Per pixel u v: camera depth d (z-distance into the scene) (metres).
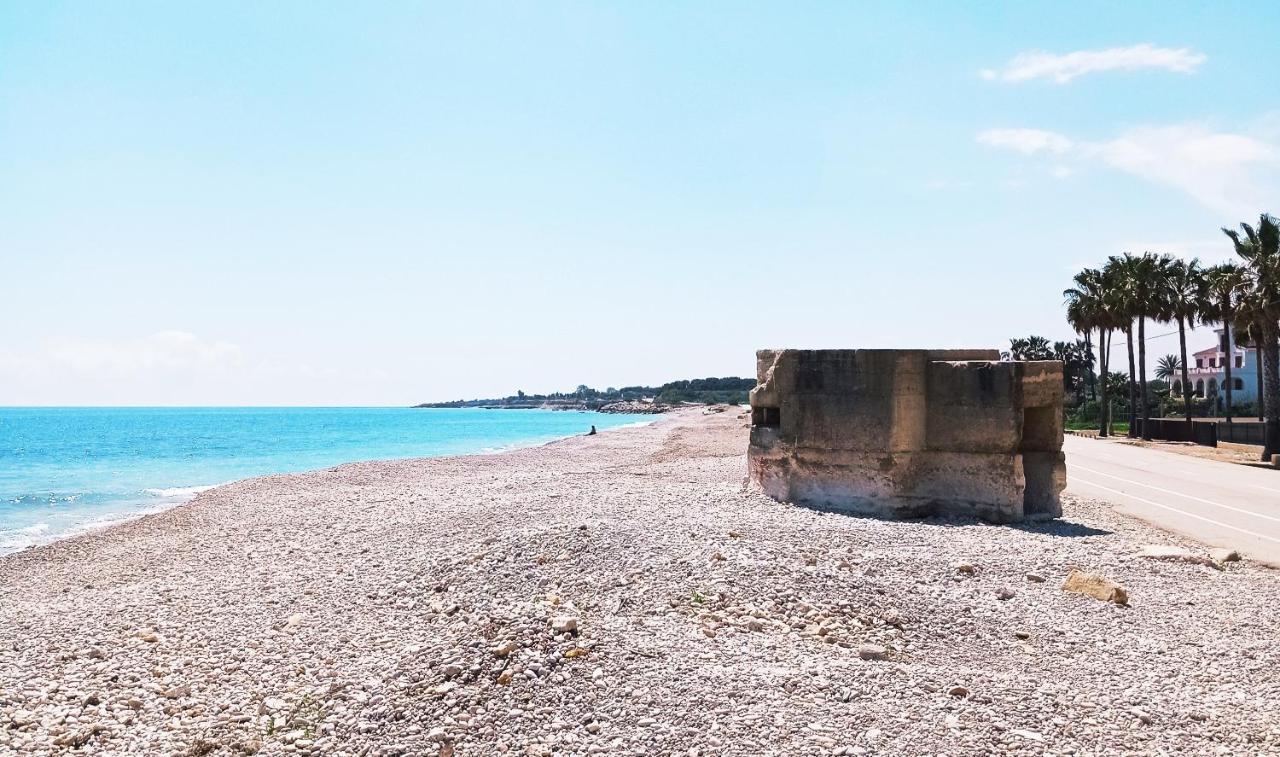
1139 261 60.88
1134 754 6.87
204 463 55.59
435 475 35.62
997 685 8.20
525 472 33.81
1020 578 12.20
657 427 101.25
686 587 10.90
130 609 12.57
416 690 8.39
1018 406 16.62
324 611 11.91
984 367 16.77
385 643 10.25
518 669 8.45
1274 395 44.25
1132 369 63.69
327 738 7.78
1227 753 6.92
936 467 17.19
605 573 11.62
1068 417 90.25
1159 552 13.84
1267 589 12.14
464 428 135.00
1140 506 21.06
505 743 7.28
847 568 12.02
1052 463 17.75
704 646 9.02
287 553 16.73
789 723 7.27
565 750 7.09
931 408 17.23
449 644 9.35
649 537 13.30
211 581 14.44
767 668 8.40
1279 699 8.05
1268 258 44.31
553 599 10.41
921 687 8.10
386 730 7.79
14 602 14.52
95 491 37.62
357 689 8.79
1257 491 24.70
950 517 16.94
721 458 37.53
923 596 11.01
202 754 7.64
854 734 7.12
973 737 7.08
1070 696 8.03
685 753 6.88
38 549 20.52
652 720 7.39
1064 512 19.16
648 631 9.45
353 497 26.41
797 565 11.92
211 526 22.36
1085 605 11.09
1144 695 8.09
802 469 18.19
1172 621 10.53
